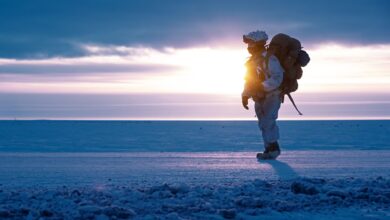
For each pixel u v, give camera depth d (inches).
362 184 304.5
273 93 455.8
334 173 367.2
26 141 788.6
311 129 1205.7
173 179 339.0
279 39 450.9
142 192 278.8
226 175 358.0
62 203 248.5
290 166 409.1
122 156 498.3
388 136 919.7
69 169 391.5
